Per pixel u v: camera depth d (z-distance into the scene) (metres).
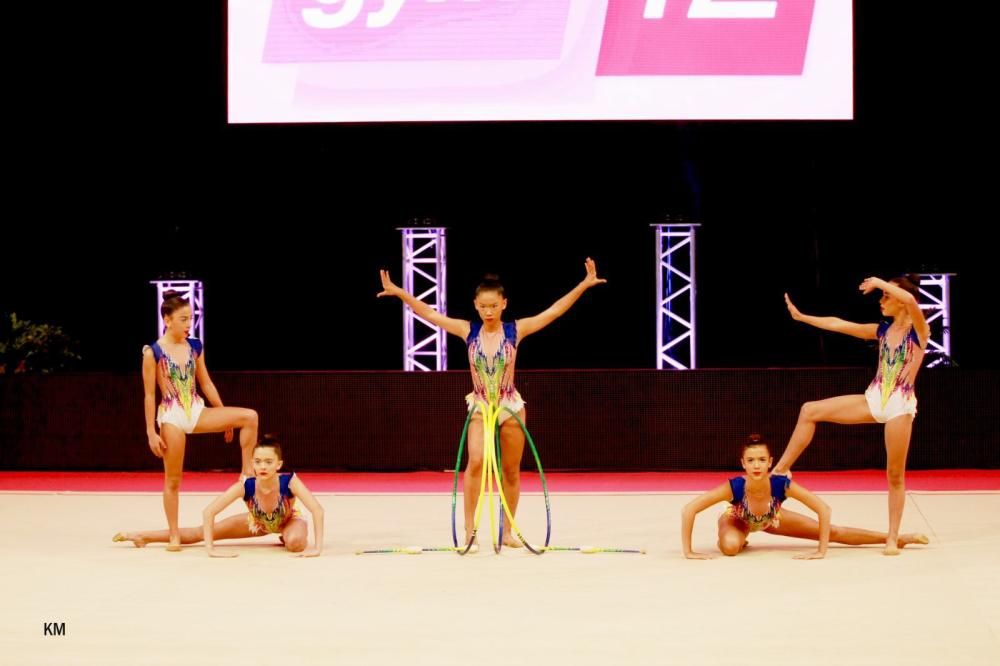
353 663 5.92
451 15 15.62
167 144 18.88
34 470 14.16
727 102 15.58
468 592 7.46
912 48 17.22
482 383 9.03
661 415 13.85
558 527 10.05
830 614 6.84
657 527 10.04
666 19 15.52
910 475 13.38
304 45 15.77
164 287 20.14
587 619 6.75
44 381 14.14
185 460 14.05
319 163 19.72
